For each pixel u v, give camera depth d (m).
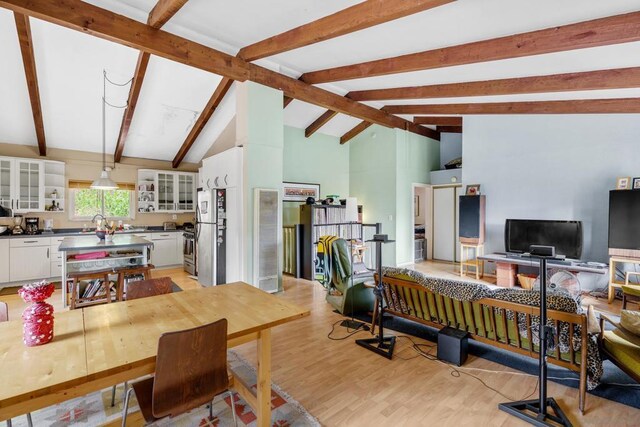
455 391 2.27
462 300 2.50
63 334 1.55
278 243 4.76
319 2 2.84
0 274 5.02
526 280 4.99
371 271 4.26
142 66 4.15
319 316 3.81
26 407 1.19
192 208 7.42
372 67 4.01
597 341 2.24
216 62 4.09
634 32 2.33
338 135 7.75
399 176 7.06
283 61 4.50
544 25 2.68
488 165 5.94
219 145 6.65
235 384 2.19
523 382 2.39
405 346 3.01
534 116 5.43
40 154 5.80
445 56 3.32
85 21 3.11
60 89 4.55
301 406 2.08
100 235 4.48
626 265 4.49
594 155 4.85
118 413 2.01
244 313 1.86
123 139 5.80
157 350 1.35
